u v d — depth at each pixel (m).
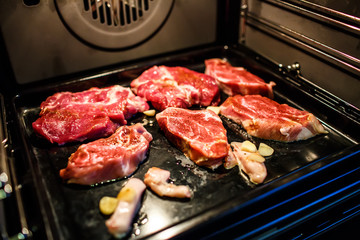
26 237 0.34
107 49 0.58
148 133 0.49
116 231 0.36
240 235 0.38
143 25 0.58
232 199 0.38
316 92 0.54
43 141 0.49
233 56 0.67
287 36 0.56
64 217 0.39
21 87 0.55
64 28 0.53
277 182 0.40
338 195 0.43
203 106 0.57
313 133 0.49
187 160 0.46
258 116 0.50
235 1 0.64
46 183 0.43
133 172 0.44
